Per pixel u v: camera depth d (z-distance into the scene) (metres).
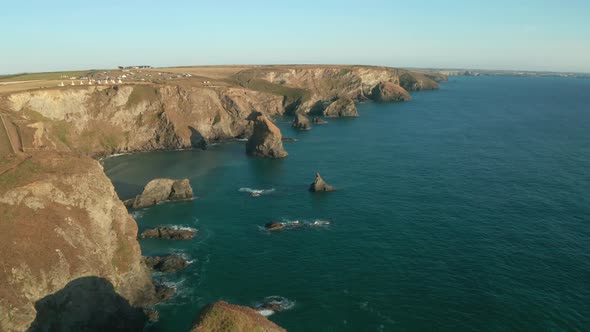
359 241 69.00
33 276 41.84
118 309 48.19
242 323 36.56
